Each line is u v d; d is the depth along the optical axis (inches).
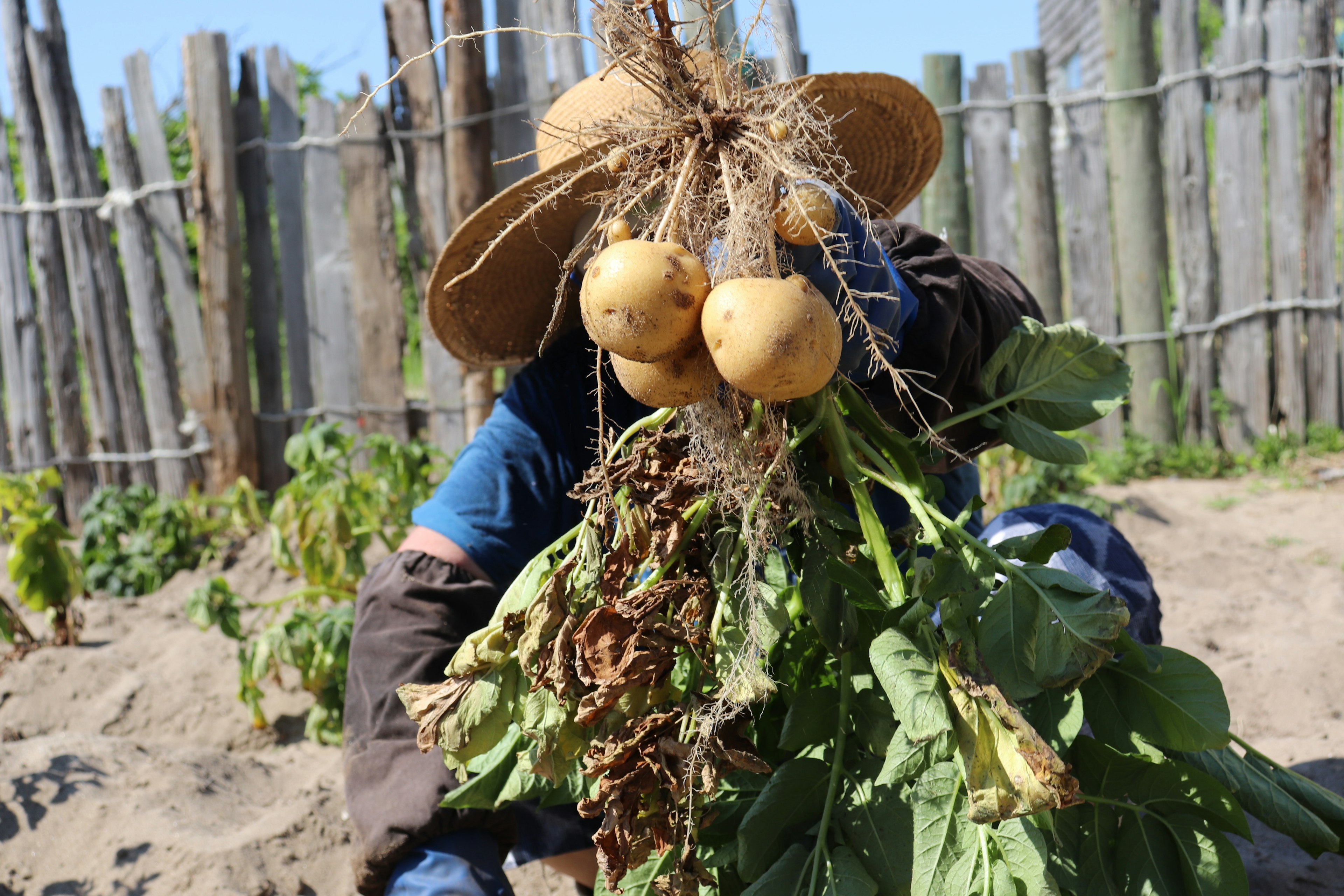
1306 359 211.3
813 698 46.0
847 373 44.8
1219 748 43.7
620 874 41.3
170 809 96.1
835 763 44.9
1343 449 206.1
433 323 68.3
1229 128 206.2
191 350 210.5
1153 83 203.8
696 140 38.1
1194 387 212.1
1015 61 205.2
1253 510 177.6
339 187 205.9
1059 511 64.4
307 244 209.5
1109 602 41.3
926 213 208.7
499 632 43.4
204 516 201.5
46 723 122.7
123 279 215.8
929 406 52.0
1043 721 43.1
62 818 95.3
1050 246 208.8
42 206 210.5
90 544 178.4
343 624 115.0
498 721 43.8
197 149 201.6
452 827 52.7
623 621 40.3
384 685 56.2
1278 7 203.6
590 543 42.4
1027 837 41.8
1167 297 208.2
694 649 41.6
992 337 56.3
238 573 175.6
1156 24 245.0
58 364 213.5
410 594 57.9
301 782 107.0
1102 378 57.6
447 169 199.6
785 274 39.8
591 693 40.3
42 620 161.8
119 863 88.5
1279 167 206.8
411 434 212.4
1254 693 101.8
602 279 34.3
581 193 56.6
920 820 42.8
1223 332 211.3
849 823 44.4
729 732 41.6
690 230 38.4
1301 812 51.7
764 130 38.0
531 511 60.2
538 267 66.5
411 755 54.2
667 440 43.3
